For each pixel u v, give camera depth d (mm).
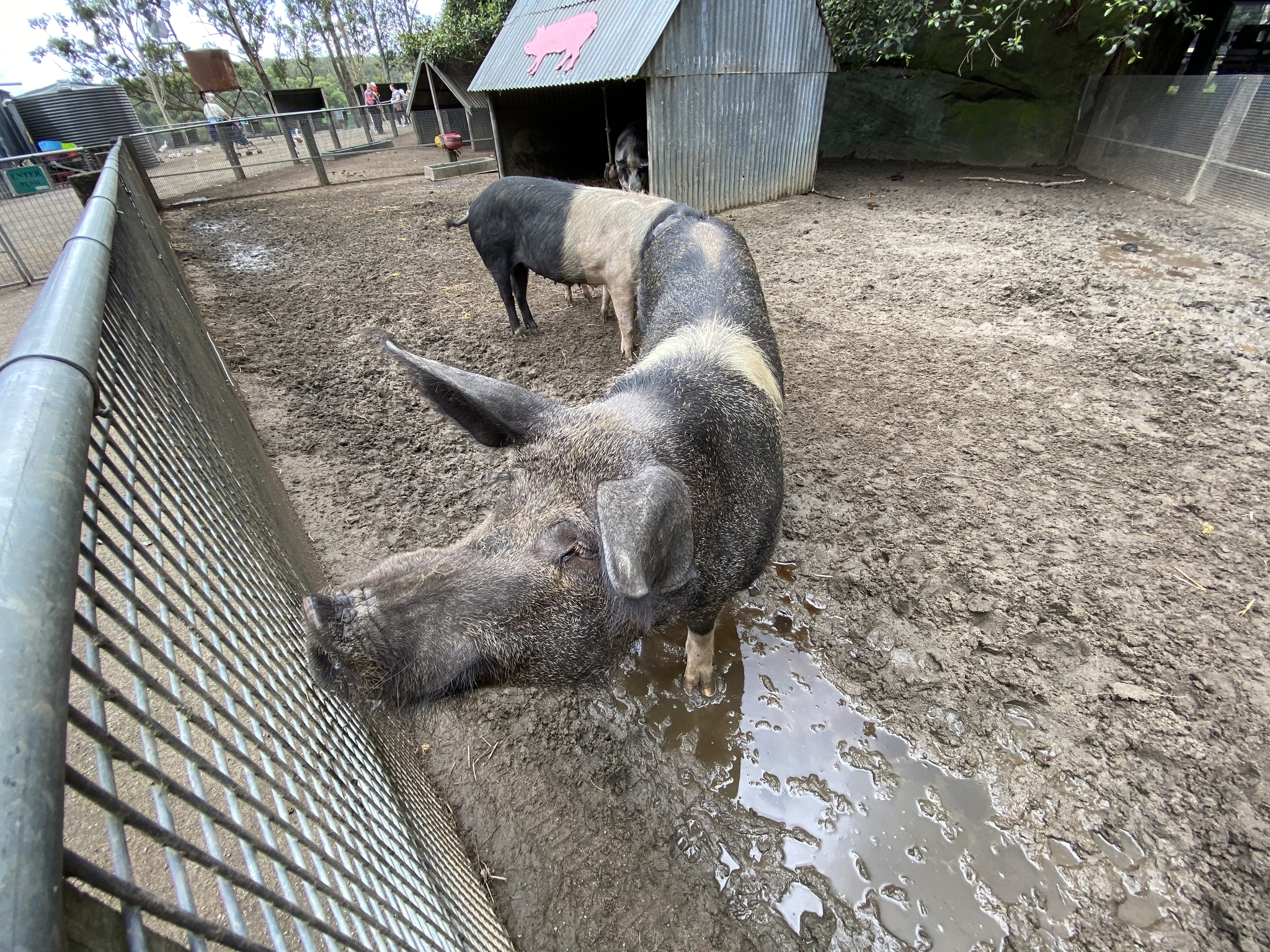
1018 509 3396
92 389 1006
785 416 4246
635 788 2332
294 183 13031
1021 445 3857
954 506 3439
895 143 12109
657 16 7309
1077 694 2512
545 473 1848
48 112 17359
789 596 3014
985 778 2301
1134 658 2615
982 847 2125
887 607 2926
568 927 1976
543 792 2309
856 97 12094
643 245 4332
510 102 10688
